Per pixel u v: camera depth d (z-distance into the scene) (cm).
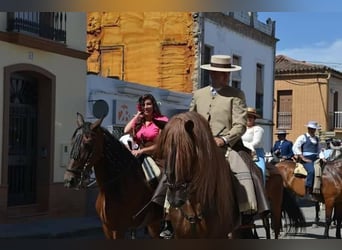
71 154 662
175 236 551
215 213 527
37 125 1396
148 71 2239
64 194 1420
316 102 3603
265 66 2764
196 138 502
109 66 2295
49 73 1380
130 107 1712
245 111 605
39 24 1359
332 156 1795
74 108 1463
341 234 1277
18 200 1341
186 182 489
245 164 587
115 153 682
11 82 1322
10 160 1319
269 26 2798
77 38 1484
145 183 692
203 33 2188
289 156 1664
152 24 2234
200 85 2178
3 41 1253
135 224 690
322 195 1200
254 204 564
